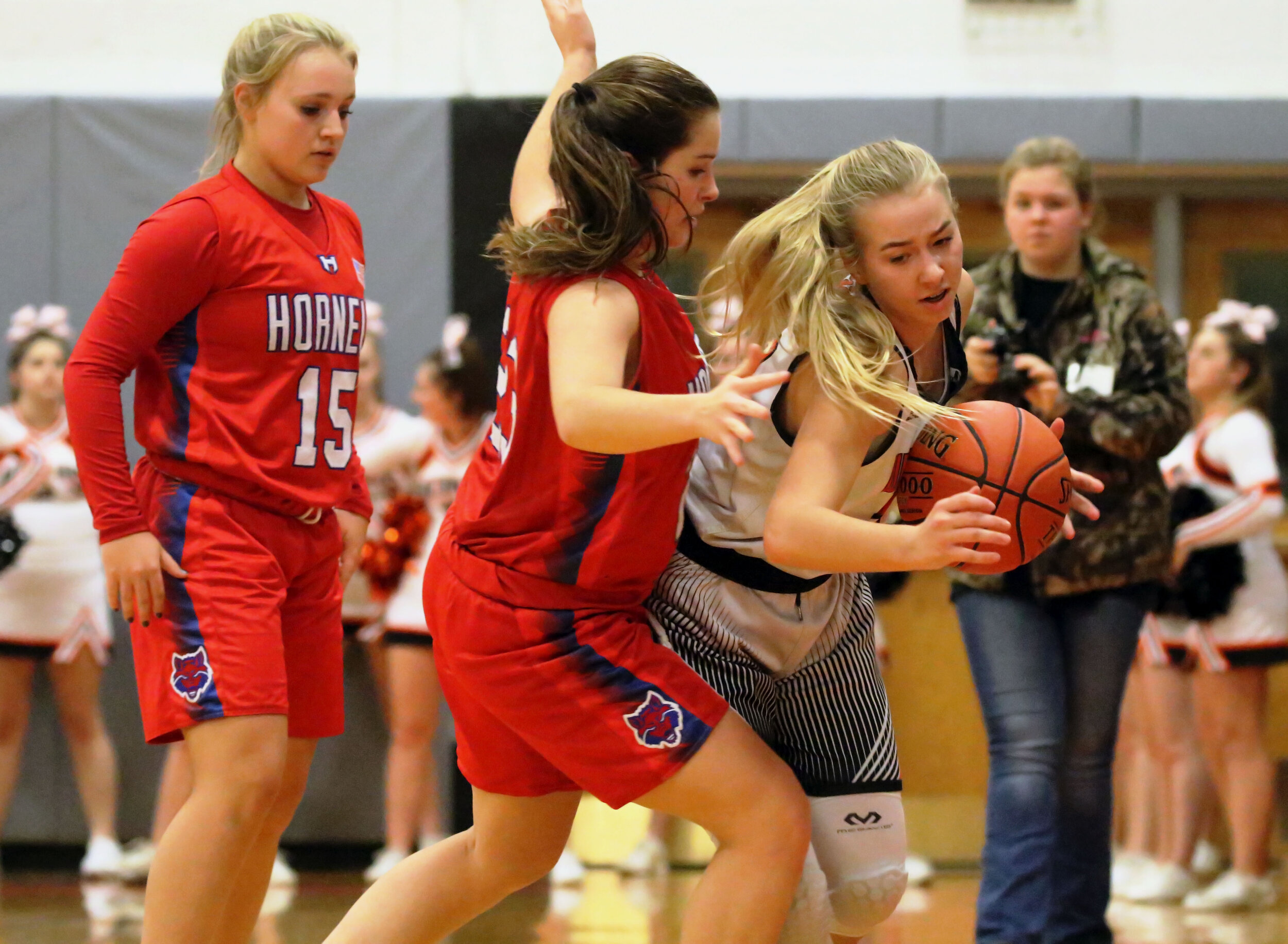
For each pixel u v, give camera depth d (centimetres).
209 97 2044
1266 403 1747
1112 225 2219
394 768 1847
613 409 702
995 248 2153
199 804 905
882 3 2102
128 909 1633
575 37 981
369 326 1883
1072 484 842
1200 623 1706
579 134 766
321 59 952
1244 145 2072
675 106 768
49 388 1880
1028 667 1209
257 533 951
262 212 959
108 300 921
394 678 1838
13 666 1870
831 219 801
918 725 2159
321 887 1780
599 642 788
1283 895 1755
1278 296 2209
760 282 810
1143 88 2100
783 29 2112
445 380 1841
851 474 766
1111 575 1201
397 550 1834
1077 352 1261
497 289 2027
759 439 816
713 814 775
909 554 715
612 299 754
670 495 791
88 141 2020
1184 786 1744
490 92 2102
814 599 855
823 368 757
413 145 2027
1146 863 1808
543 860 873
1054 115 2075
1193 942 1461
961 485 820
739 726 789
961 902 1684
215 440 941
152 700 930
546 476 788
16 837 1973
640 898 1717
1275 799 1903
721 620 841
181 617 921
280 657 930
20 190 2022
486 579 804
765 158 2086
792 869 774
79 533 1894
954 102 2078
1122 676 1220
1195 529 1700
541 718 794
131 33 2097
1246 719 1700
